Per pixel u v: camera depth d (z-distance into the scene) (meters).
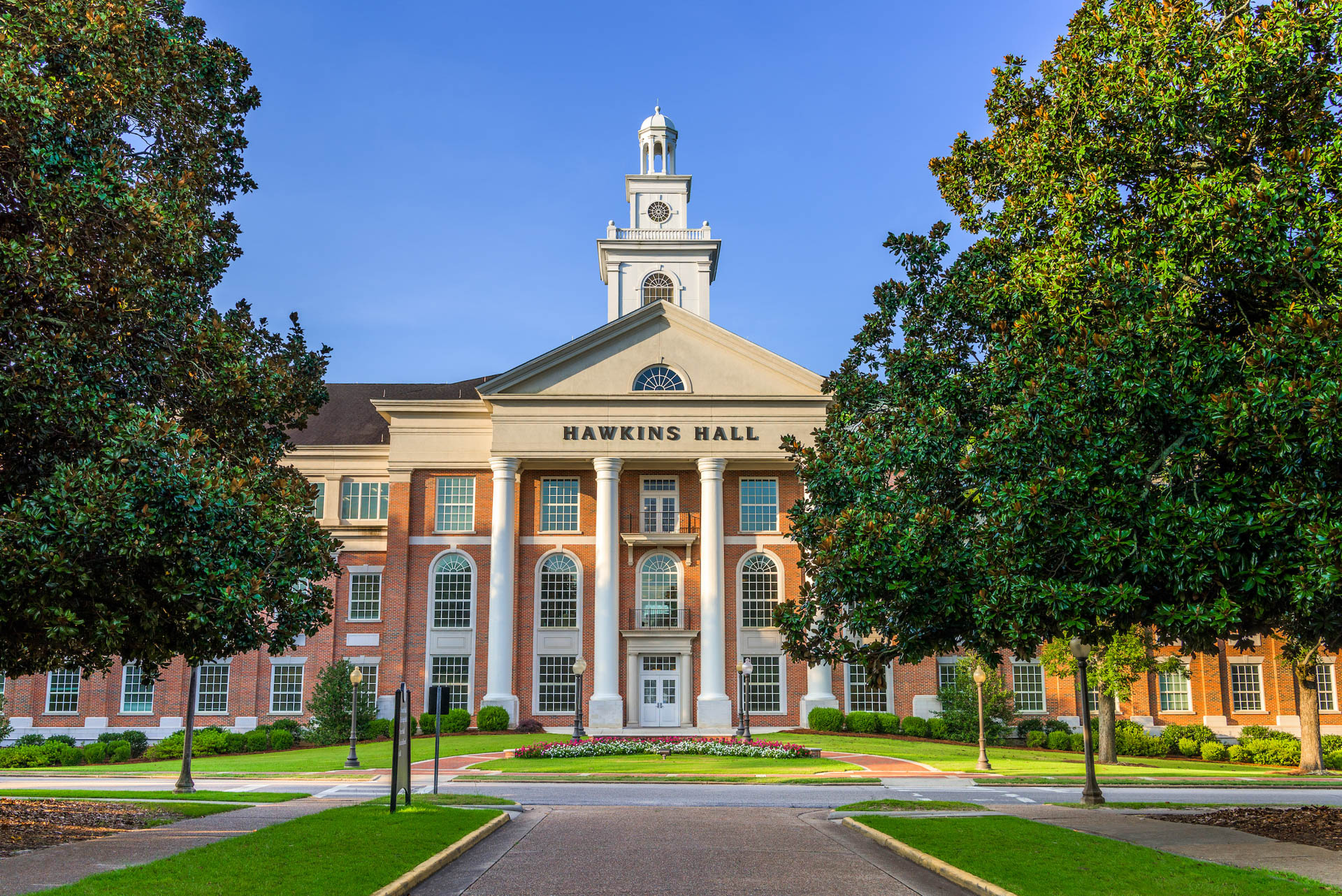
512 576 47.56
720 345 48.94
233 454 16.95
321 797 24.19
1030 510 14.97
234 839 14.30
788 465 48.78
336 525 50.09
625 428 47.97
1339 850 14.40
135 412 13.85
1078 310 16.33
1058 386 15.45
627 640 48.28
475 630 48.59
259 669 48.81
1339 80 15.27
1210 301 16.52
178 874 11.52
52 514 12.80
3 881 11.45
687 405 48.16
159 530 13.71
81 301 14.17
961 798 24.91
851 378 21.33
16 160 13.74
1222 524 13.62
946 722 46.53
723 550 48.84
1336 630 15.30
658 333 49.00
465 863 13.70
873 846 15.62
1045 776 30.98
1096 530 14.52
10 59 13.48
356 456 51.47
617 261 59.41
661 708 48.12
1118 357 15.16
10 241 13.20
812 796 25.33
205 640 15.41
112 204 14.28
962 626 17.56
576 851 14.91
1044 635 16.62
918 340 20.16
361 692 46.41
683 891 11.77
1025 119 19.86
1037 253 17.83
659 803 23.38
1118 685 39.66
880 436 19.33
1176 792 28.00
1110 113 17.38
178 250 15.76
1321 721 50.31
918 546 16.83
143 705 48.72
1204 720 49.84
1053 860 13.16
